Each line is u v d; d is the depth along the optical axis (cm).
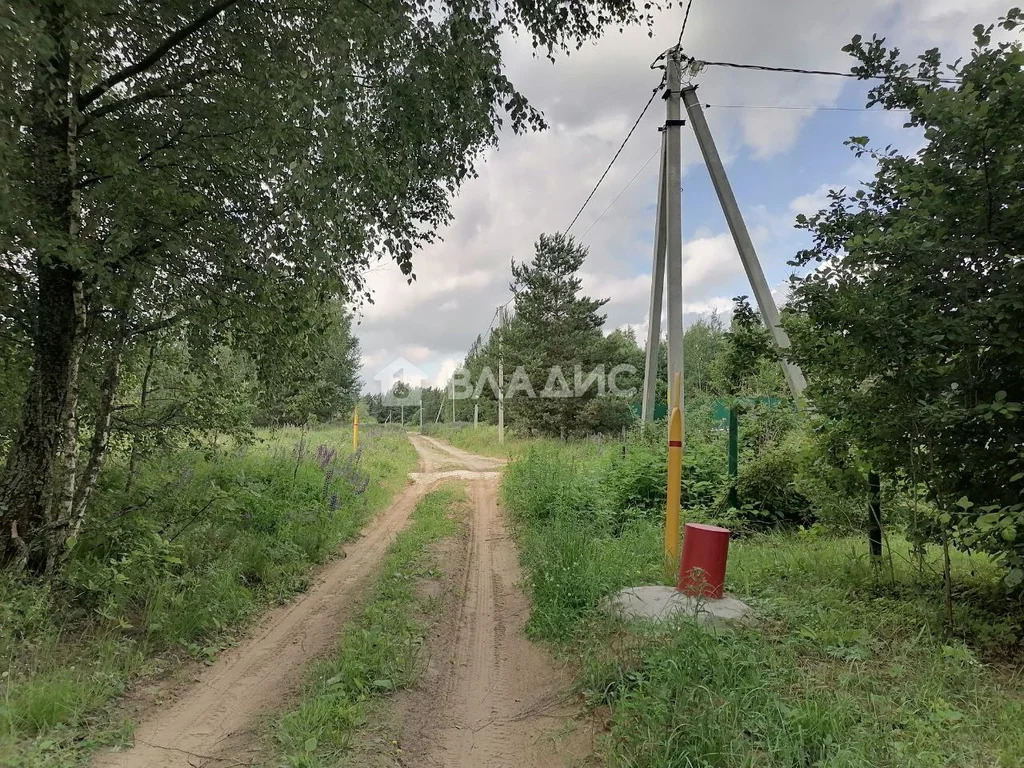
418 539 837
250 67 522
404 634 488
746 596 511
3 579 438
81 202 504
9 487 484
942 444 422
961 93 379
